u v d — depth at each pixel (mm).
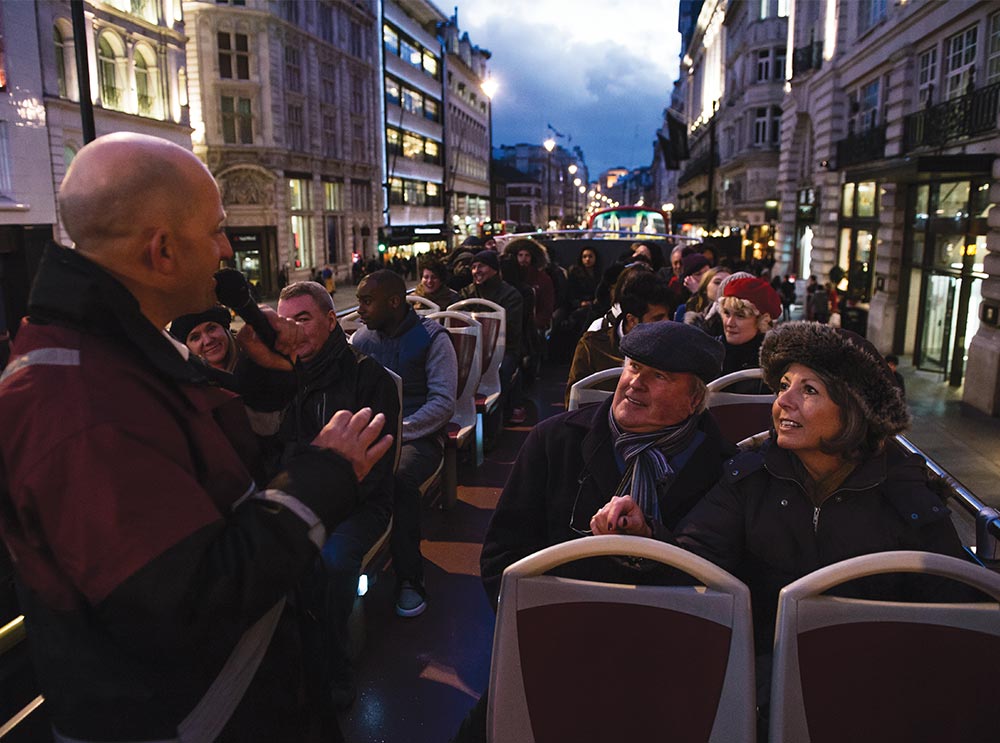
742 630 1627
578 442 2354
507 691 1706
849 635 1626
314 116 40625
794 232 28812
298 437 3035
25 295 20078
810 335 1928
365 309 4168
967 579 1597
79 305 1139
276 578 1174
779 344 1972
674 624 1664
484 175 89312
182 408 1261
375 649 3250
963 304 12164
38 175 20875
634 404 2178
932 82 14266
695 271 7219
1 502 1147
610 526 1942
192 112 34562
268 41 35562
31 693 1905
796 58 25984
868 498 1973
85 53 11180
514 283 7320
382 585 3791
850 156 19031
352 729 2744
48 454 1075
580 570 2143
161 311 1301
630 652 1682
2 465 1132
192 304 1327
